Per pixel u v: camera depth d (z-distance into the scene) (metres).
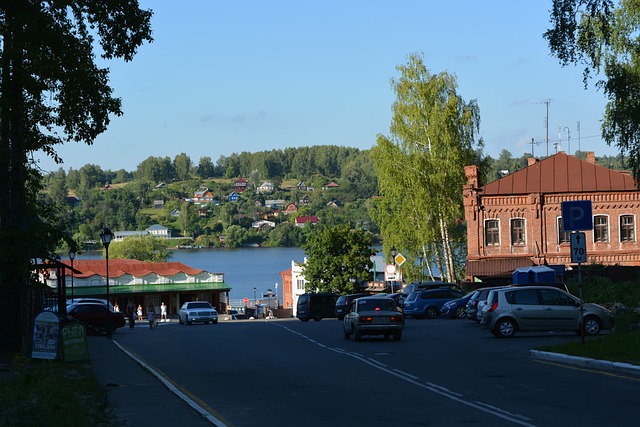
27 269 32.03
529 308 38.25
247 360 31.41
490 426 15.91
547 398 19.47
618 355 26.38
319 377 25.03
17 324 32.25
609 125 47.16
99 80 34.50
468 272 79.25
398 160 83.25
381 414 17.72
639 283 55.59
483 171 88.38
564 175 80.31
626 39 46.12
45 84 32.59
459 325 49.78
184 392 21.72
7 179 33.22
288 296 149.88
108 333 48.31
